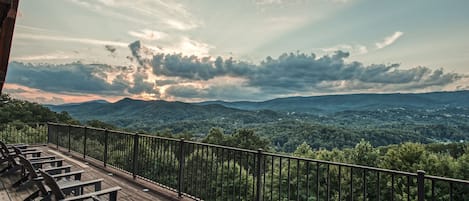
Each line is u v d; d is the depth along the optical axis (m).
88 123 40.34
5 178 5.20
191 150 4.75
